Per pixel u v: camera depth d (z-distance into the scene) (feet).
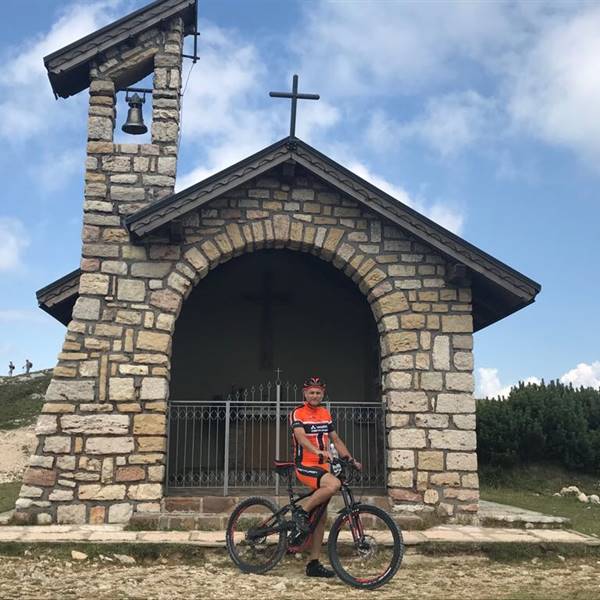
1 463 58.95
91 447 27.66
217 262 30.48
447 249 29.86
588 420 54.44
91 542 22.97
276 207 30.73
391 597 18.56
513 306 31.94
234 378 41.75
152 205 28.19
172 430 39.99
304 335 42.63
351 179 30.12
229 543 21.59
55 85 32.24
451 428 29.40
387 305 30.45
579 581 20.97
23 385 96.94
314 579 20.44
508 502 39.73
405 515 27.53
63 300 32.04
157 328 29.07
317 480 20.22
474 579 20.99
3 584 19.26
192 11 32.78
